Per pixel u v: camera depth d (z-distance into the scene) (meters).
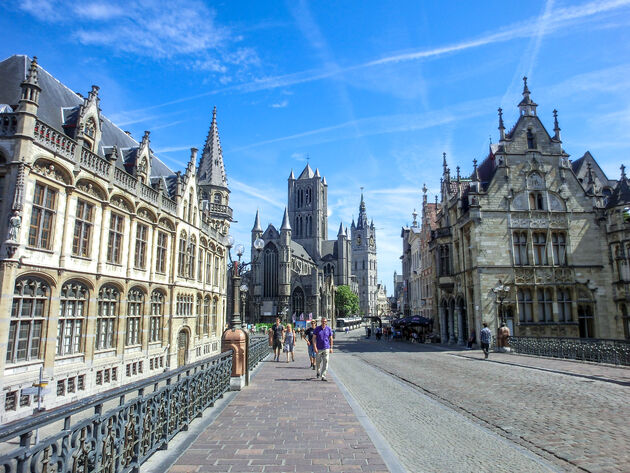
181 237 32.53
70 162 18.66
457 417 11.31
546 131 41.22
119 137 28.75
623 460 7.77
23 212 15.91
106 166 21.62
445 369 22.50
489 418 11.12
